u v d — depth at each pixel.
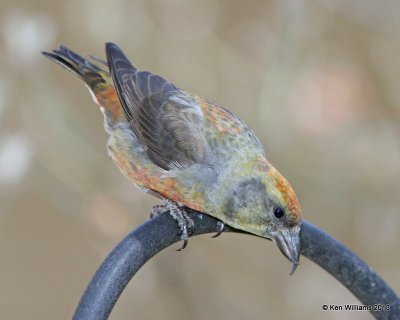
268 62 13.88
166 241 9.72
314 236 9.59
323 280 13.39
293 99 13.17
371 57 14.12
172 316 13.64
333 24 14.22
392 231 13.89
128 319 13.98
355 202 13.98
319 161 13.84
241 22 14.60
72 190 12.81
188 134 10.45
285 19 13.21
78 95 14.45
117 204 12.70
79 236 16.67
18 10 12.62
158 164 10.46
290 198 9.73
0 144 12.34
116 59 11.12
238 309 13.98
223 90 14.14
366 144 13.67
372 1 14.23
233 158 10.17
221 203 10.06
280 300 14.10
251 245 14.50
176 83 14.09
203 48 14.25
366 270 9.41
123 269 8.68
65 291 16.55
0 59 12.55
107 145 11.22
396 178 13.89
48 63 14.48
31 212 16.36
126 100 10.90
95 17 13.67
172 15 14.29
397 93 13.84
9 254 16.45
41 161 12.76
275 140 13.55
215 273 14.29
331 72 13.27
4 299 16.55
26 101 12.62
